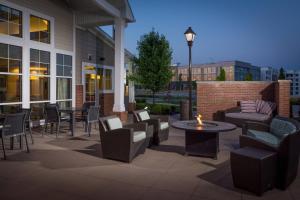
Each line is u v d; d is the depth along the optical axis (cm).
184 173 440
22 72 822
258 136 526
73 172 442
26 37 833
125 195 350
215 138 524
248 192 362
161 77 1391
